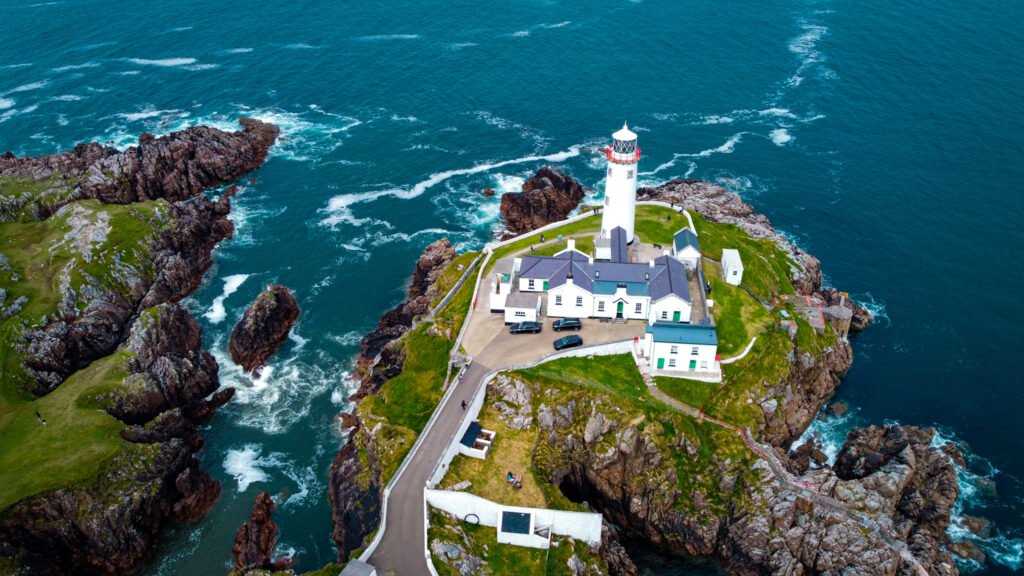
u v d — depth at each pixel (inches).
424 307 4881.9
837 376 4574.3
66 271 5059.1
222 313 5177.2
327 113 7652.6
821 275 5354.3
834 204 6215.6
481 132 7278.5
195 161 6476.4
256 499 3853.3
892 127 7135.8
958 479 3951.8
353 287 5408.5
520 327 4202.8
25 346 4532.5
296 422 4370.1
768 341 4202.8
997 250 5639.8
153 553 3705.7
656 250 4857.3
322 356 4820.4
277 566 3548.2
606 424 3732.8
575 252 4653.1
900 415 4375.0
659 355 3951.8
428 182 6565.0
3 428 4001.0
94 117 7603.4
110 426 4010.8
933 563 3481.8
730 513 3582.7
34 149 7062.0
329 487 3951.8
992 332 4955.7
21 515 3513.8
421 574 3029.0
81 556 3599.9
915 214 6058.1
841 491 3607.3
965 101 7401.6
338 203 6323.8
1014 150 6697.8
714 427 3791.8
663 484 3646.7
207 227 5925.2
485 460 3575.3
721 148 6983.3
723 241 5098.4
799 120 7347.4
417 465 3484.3
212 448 4217.5
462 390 3843.5
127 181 6166.3
